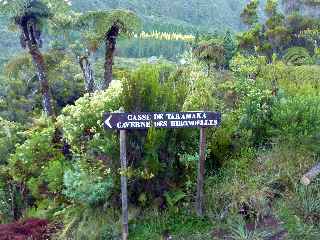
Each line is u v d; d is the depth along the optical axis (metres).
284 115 7.43
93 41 18.80
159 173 6.85
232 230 6.05
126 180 6.35
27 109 27.02
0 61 52.38
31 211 8.95
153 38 82.56
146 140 6.70
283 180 6.62
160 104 6.96
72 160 8.79
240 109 8.42
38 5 17.12
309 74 11.49
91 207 7.07
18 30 18.42
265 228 5.98
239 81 10.36
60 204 8.20
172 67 8.82
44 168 9.04
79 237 6.81
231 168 7.05
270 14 30.66
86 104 7.77
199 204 6.45
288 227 5.89
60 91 25.84
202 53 16.66
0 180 10.67
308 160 6.88
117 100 7.35
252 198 6.29
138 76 6.93
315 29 27.94
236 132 7.70
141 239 6.36
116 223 6.68
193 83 7.64
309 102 7.71
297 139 7.20
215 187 6.79
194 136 7.26
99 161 6.99
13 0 16.66
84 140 7.70
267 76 11.31
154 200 6.91
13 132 13.73
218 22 164.62
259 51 27.05
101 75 29.86
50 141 10.06
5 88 28.09
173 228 6.43
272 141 7.62
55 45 23.11
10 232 7.32
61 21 19.52
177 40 82.12
